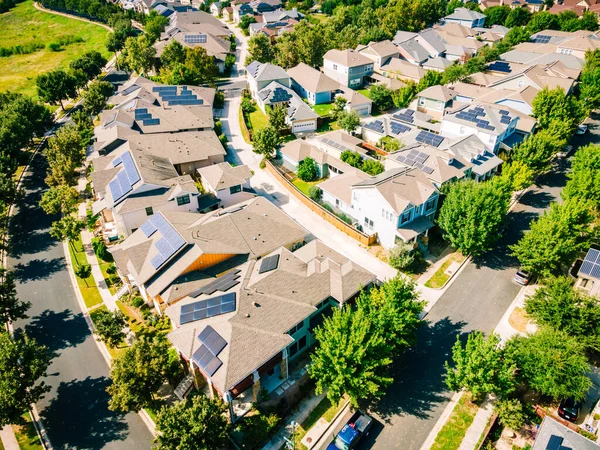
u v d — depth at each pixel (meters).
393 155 63.28
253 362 34.19
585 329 37.69
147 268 45.91
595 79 83.31
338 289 41.91
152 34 136.50
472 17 139.88
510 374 33.47
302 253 47.44
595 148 60.50
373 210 53.69
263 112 95.12
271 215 53.28
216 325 36.34
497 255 53.81
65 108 104.62
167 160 67.06
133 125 76.50
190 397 37.16
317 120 87.56
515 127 73.19
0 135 72.19
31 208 67.06
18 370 35.06
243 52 136.00
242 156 78.62
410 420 35.72
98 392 39.38
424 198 51.69
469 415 35.91
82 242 58.78
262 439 33.69
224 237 48.31
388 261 52.38
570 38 106.62
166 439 29.69
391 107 96.50
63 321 46.97
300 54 113.81
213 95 94.44
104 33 166.12
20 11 194.25
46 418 37.34
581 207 46.81
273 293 39.88
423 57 111.94
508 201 53.06
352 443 32.62
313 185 66.94
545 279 44.66
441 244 55.59
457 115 72.69
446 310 46.06
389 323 36.81
